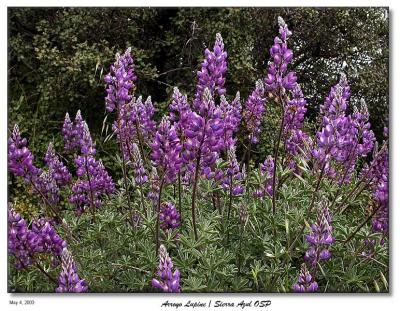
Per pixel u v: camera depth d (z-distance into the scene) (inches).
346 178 71.9
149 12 121.3
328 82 127.3
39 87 122.7
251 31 123.2
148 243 62.9
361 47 125.0
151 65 130.0
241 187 66.3
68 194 78.6
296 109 70.2
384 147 63.3
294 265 65.0
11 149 65.0
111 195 77.0
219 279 60.2
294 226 63.6
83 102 122.6
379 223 60.7
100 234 67.8
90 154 70.9
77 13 122.2
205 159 57.9
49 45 129.2
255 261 60.7
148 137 75.6
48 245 59.3
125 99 64.5
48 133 122.7
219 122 55.8
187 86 122.6
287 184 74.9
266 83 61.9
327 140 57.3
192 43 122.4
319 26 123.6
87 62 113.0
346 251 63.6
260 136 104.3
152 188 65.6
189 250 59.0
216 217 62.1
